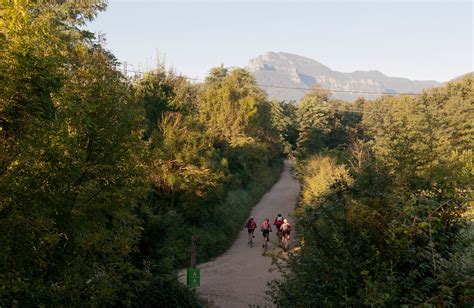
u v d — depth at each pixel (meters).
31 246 5.88
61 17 16.45
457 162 4.91
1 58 4.86
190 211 18.88
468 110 33.69
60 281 6.40
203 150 19.02
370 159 5.46
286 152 61.97
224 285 13.66
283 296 6.46
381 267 4.50
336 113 76.31
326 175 19.23
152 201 17.58
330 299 4.97
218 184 19.67
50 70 5.20
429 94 51.84
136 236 8.14
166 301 9.78
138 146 7.77
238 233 24.16
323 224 5.32
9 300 5.33
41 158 5.73
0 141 5.21
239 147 35.22
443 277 4.00
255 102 36.97
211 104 35.34
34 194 5.62
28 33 5.17
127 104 7.63
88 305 6.53
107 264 7.47
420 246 4.53
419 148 5.26
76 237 6.92
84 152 6.97
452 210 4.57
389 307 4.17
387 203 4.80
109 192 7.41
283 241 18.92
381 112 67.50
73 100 6.71
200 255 17.72
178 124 19.08
